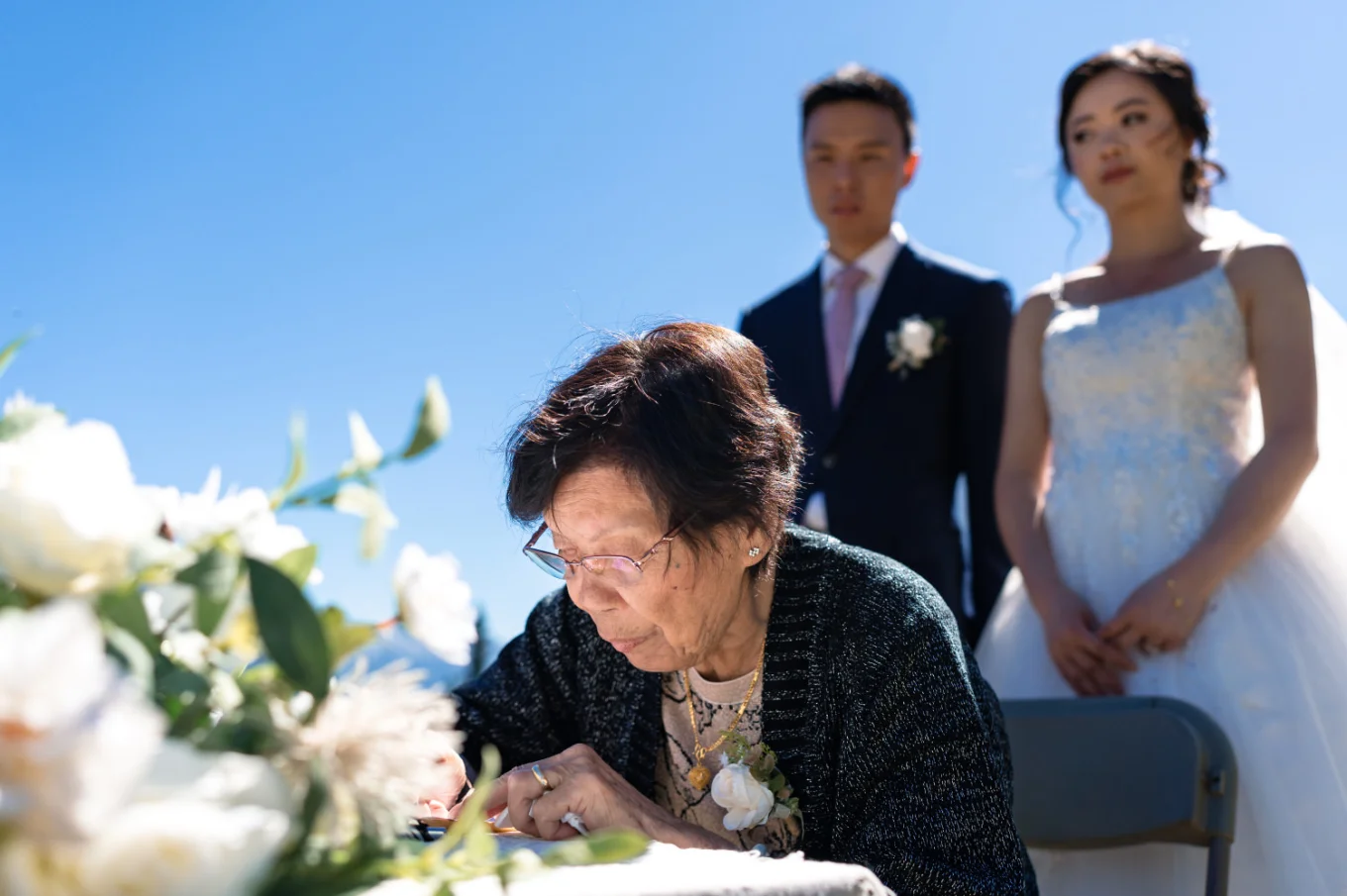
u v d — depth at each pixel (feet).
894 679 5.37
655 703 6.03
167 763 1.92
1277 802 8.07
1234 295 9.59
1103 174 10.27
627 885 2.74
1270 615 8.65
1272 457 8.97
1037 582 9.60
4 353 2.51
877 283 12.77
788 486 5.23
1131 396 9.59
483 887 2.72
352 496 2.39
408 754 2.24
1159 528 9.27
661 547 4.95
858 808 5.37
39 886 1.75
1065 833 7.02
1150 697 7.14
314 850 2.18
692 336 5.19
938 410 12.12
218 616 2.25
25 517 2.04
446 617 2.42
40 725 1.68
